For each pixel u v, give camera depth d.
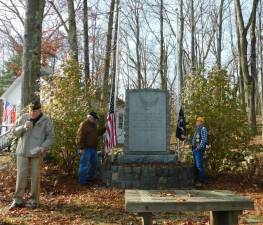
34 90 11.81
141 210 5.17
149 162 12.38
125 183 11.21
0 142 20.45
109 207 8.62
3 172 11.60
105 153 13.00
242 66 23.02
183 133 13.17
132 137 12.77
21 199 8.44
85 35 18.73
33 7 11.83
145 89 12.95
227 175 12.68
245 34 22.83
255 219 7.61
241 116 12.77
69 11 16.77
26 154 8.32
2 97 36.47
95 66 27.47
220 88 12.99
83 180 11.29
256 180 11.99
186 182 11.53
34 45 11.84
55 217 7.65
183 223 7.21
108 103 15.80
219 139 12.64
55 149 11.86
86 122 11.53
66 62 12.76
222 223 5.60
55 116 11.90
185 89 13.44
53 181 11.19
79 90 12.66
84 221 7.39
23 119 8.48
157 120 12.84
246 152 12.77
